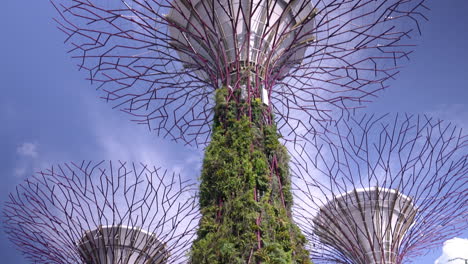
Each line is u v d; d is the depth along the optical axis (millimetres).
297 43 16141
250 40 15492
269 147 12375
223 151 11836
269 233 10617
